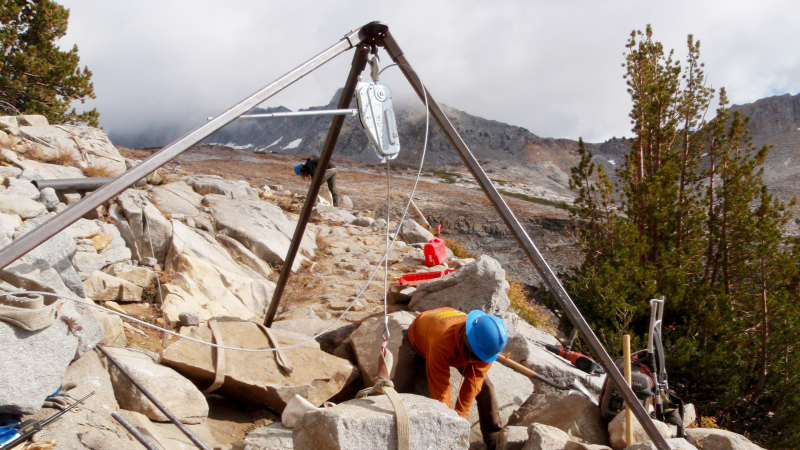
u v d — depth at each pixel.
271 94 3.03
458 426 2.86
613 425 3.98
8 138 7.80
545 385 4.91
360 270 8.38
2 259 2.28
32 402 2.92
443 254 8.92
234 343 4.34
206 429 3.81
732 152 15.43
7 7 16.52
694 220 14.22
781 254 12.64
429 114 3.38
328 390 4.30
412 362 4.00
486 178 3.32
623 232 12.99
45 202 6.18
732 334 11.12
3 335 2.85
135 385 3.48
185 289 5.91
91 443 2.96
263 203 9.74
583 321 3.29
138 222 6.59
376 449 2.65
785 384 10.43
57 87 17.62
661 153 15.75
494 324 3.41
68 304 3.34
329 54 3.25
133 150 23.22
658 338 4.61
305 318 6.04
